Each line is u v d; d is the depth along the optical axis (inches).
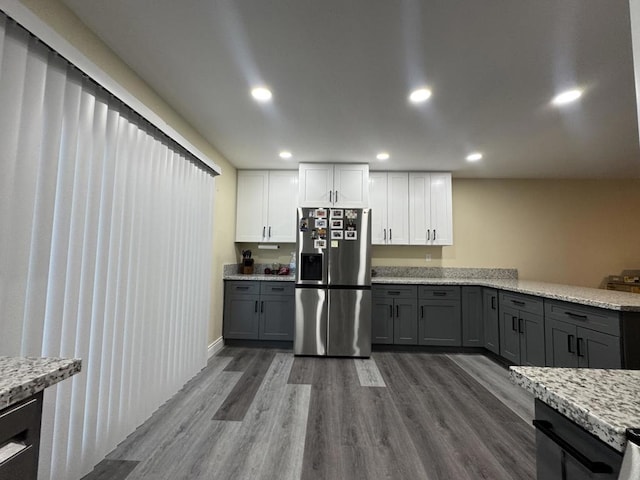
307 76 81.9
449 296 152.3
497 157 143.9
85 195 61.4
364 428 81.4
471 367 130.6
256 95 91.7
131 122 75.9
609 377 30.1
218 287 146.9
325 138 124.0
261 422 83.6
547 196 178.1
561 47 69.6
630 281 164.9
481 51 71.3
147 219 82.7
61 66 55.2
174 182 96.2
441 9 59.5
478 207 178.9
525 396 101.7
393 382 112.8
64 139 56.9
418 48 70.7
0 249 46.6
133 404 78.3
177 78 83.3
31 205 50.6
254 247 179.2
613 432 20.7
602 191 177.5
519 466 67.2
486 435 78.9
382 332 152.8
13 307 48.4
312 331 143.4
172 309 96.3
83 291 62.4
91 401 64.4
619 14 59.9
